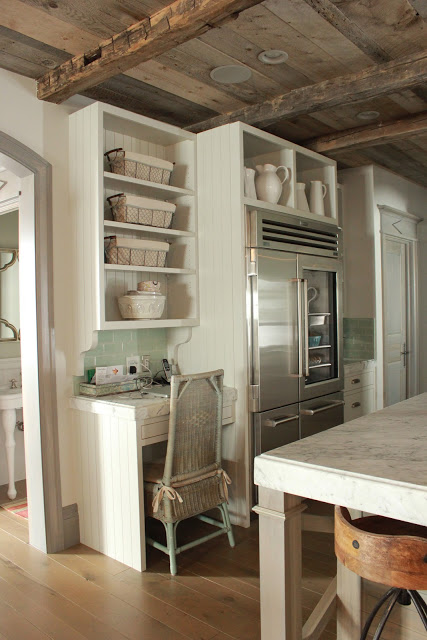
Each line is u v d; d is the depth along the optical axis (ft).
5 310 13.70
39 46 8.45
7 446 12.59
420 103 11.34
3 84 9.18
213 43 8.64
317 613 6.22
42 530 9.81
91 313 9.73
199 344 11.49
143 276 11.48
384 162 15.69
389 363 16.70
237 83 10.19
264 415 10.93
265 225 11.07
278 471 4.94
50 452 9.77
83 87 9.09
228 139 10.85
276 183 11.65
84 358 10.53
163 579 8.71
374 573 4.51
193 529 10.75
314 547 9.73
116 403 9.31
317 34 8.38
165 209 10.78
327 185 13.73
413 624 7.06
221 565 9.16
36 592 8.36
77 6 7.34
